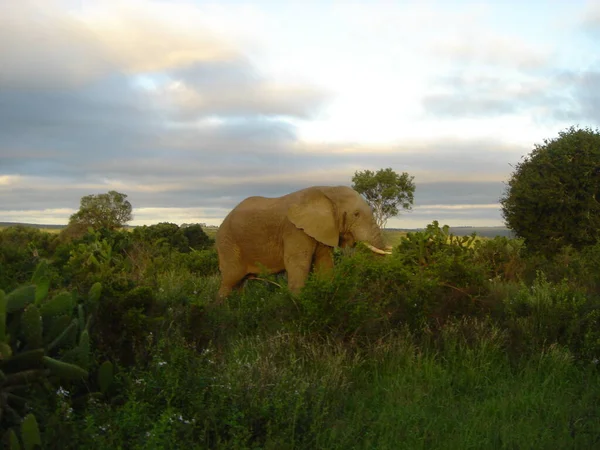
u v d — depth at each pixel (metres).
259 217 10.48
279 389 5.24
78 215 37.22
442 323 7.84
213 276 13.50
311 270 10.58
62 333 4.83
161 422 4.22
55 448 4.10
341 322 7.23
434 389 6.20
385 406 5.68
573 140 18.73
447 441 4.95
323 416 5.07
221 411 4.84
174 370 5.23
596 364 7.05
